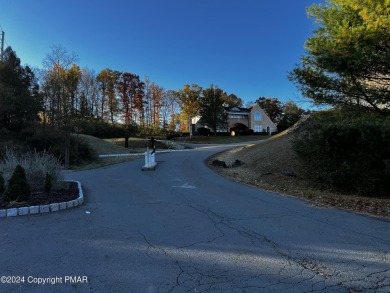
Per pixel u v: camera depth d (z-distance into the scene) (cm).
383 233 572
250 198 923
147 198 920
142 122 6228
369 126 950
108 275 394
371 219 674
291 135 1956
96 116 6012
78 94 5509
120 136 5031
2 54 3092
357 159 1012
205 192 1027
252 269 412
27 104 2858
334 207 798
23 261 438
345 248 492
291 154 1595
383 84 1035
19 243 515
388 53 891
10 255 461
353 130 987
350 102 1105
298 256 458
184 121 6272
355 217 693
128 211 751
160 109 6538
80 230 591
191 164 1994
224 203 850
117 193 1005
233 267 418
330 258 450
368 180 1006
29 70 3266
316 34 1145
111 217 692
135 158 2595
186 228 606
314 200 891
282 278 385
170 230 593
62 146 2295
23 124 2722
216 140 5166
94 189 1084
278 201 878
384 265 424
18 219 669
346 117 1063
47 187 905
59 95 2353
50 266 421
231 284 369
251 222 651
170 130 6097
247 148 2475
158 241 527
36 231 583
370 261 438
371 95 1032
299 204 838
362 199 888
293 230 593
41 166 1037
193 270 409
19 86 2936
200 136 5578
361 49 924
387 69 966
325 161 1087
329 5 1128
